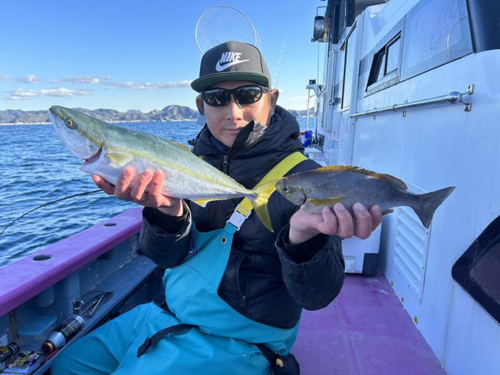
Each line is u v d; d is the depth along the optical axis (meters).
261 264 0.57
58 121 0.56
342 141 1.89
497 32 0.59
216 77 0.61
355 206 0.41
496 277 0.52
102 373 0.64
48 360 0.67
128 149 0.56
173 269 0.65
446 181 0.70
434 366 0.71
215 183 0.57
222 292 0.58
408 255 0.91
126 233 0.99
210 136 0.73
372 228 0.43
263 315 0.57
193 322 0.57
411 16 0.96
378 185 0.44
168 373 0.50
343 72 1.93
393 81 1.07
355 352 0.77
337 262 0.50
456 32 0.69
